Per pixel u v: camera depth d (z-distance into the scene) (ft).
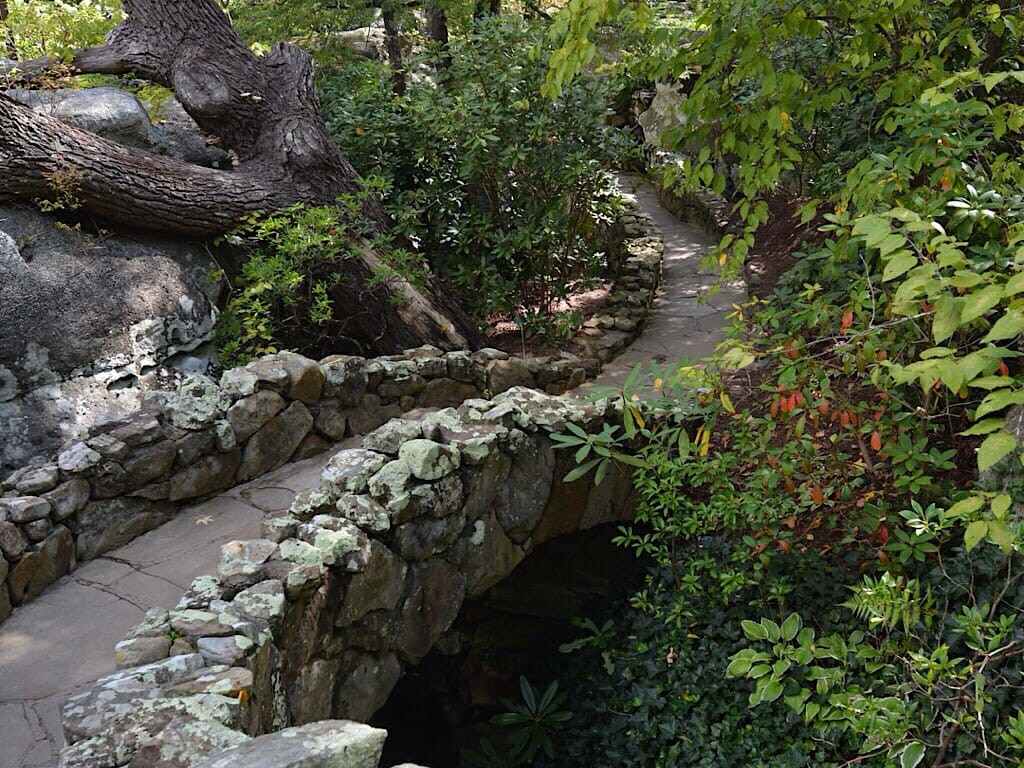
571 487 18.08
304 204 24.17
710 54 15.48
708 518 17.11
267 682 11.03
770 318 15.69
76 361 18.88
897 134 21.42
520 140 26.73
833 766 14.85
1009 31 18.19
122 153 21.50
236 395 16.97
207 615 11.02
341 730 7.23
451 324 25.31
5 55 27.71
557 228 27.30
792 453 16.24
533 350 26.48
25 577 13.43
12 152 19.66
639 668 18.24
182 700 9.27
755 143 15.12
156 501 15.61
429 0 33.60
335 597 13.00
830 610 16.65
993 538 7.63
